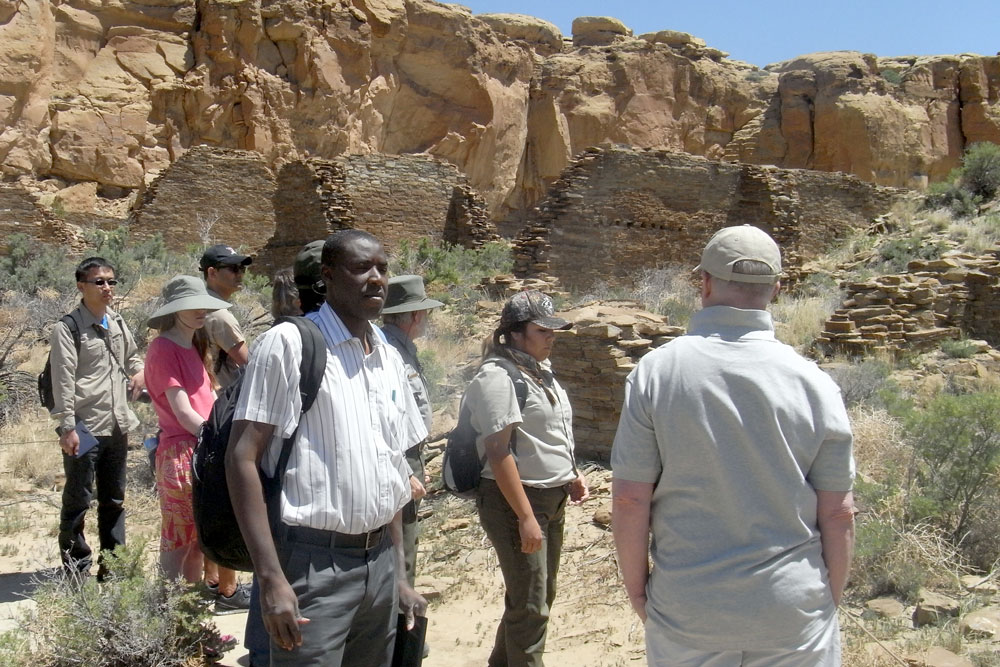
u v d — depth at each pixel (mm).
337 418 3195
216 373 5816
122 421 6059
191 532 5223
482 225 24141
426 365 10953
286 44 31938
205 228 24188
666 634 2844
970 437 6684
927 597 5410
